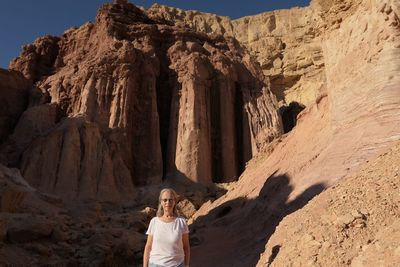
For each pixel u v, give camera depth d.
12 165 39.94
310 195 12.46
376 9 14.49
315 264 5.52
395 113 12.59
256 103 52.69
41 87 50.59
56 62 55.38
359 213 5.91
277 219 13.29
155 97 49.41
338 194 7.41
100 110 45.34
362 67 14.80
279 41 78.00
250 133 49.38
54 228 17.25
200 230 19.78
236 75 55.00
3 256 13.88
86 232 18.66
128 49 49.66
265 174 21.72
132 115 46.94
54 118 45.84
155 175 44.31
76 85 47.72
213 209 23.70
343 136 14.20
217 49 57.84
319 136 17.61
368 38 14.82
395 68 13.45
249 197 20.45
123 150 43.66
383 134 12.20
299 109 53.28
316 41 71.81
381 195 6.33
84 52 53.69
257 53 78.12
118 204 37.72
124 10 58.03
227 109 50.25
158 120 47.91
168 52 54.97
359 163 11.78
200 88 49.75
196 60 51.78
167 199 5.32
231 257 12.52
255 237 13.35
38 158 38.62
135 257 17.58
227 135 48.34
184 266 5.22
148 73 50.22
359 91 14.62
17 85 49.34
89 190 37.28
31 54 54.94
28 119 43.97
